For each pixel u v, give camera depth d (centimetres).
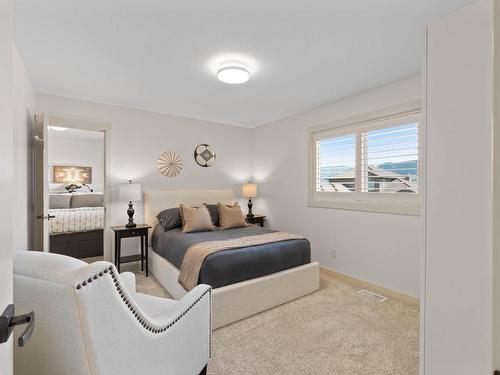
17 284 96
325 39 201
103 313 90
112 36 196
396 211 277
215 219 381
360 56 226
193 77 269
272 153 452
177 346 130
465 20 81
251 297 237
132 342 102
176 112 397
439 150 87
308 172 381
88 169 625
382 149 298
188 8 166
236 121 451
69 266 93
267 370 170
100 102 350
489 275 75
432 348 89
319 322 227
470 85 79
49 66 244
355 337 206
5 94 69
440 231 87
